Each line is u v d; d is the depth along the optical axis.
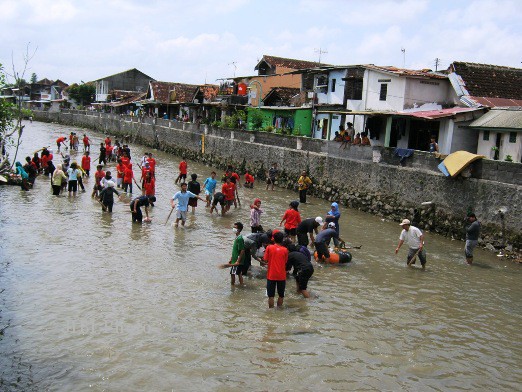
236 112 44.31
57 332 9.41
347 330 10.21
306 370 8.54
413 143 26.95
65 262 13.35
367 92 29.69
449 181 19.16
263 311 10.94
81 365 8.31
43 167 27.70
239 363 8.65
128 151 27.38
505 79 27.42
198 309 10.82
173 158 44.88
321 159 27.30
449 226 19.05
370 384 8.22
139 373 8.16
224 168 37.84
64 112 85.88
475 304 12.12
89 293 11.33
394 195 21.95
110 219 18.47
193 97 57.09
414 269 14.70
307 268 11.81
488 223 17.44
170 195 24.77
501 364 9.16
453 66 27.28
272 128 36.19
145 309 10.65
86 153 27.69
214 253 15.00
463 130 23.08
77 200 21.53
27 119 92.38
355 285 13.00
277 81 45.09
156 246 15.37
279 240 11.06
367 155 23.84
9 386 7.61
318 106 34.19
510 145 20.55
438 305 11.91
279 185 30.77
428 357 9.27
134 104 72.75
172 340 9.34
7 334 9.23
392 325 10.61
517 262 15.89
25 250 14.20
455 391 8.16
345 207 24.67
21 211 18.91
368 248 16.83
